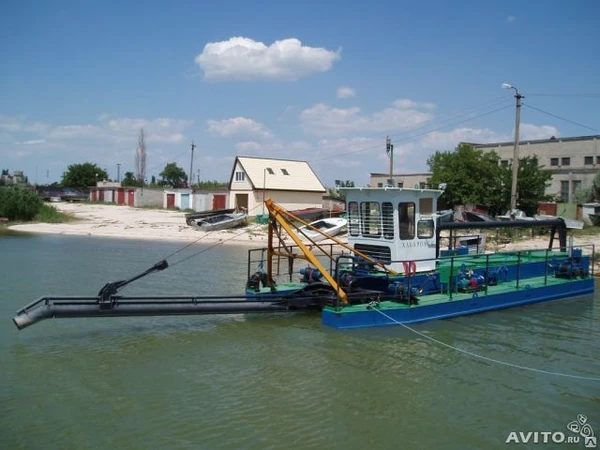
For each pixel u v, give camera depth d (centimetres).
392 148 4138
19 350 1174
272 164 5256
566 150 4891
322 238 3597
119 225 4666
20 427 820
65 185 9794
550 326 1451
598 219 3781
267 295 1432
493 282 1714
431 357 1163
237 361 1116
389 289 1420
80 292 1833
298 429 823
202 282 2077
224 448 763
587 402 947
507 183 4003
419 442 793
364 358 1146
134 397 931
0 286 1908
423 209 1529
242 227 4447
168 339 1262
